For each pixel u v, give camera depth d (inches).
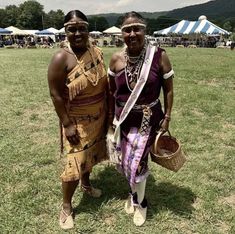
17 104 337.1
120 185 175.8
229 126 268.5
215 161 202.8
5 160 205.2
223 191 172.1
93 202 161.5
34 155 212.8
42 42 1990.7
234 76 527.2
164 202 161.3
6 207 156.9
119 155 146.5
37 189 172.1
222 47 1724.9
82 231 142.6
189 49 1503.4
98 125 145.6
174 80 486.3
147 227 144.7
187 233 141.5
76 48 134.3
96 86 138.9
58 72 133.0
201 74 549.0
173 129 255.1
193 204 160.7
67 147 143.1
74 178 142.8
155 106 140.9
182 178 182.1
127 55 137.2
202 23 1793.8
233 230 141.8
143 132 140.8
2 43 1959.9
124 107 139.2
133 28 131.0
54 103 136.5
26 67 681.0
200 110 312.8
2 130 258.5
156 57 136.3
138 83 135.6
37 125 273.0
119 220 149.0
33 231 142.0
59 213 153.6
